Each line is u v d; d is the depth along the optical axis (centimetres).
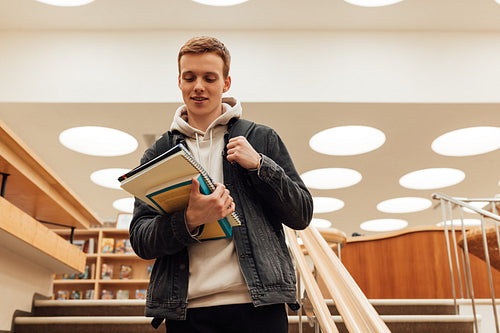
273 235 106
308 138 598
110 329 293
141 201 114
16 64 519
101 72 521
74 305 337
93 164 665
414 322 293
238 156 101
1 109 516
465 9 522
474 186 780
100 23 533
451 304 346
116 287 668
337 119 550
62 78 517
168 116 531
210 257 103
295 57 537
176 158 91
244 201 106
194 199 93
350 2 512
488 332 348
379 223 1044
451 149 658
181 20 533
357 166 692
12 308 303
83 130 616
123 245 682
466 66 536
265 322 98
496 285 536
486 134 650
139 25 538
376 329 116
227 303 99
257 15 530
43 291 360
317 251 179
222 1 515
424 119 553
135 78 520
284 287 99
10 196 306
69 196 332
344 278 148
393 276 576
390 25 546
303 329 277
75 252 359
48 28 538
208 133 117
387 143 619
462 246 365
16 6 506
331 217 939
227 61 115
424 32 554
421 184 783
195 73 111
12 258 305
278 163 114
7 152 251
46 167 286
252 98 516
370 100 520
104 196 790
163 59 529
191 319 100
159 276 104
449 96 521
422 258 566
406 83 528
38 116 530
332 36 548
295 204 105
